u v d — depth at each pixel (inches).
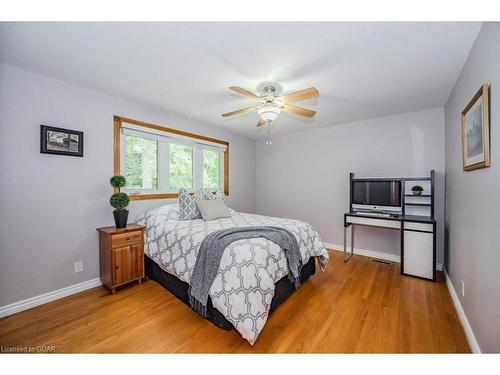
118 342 62.5
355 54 68.7
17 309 76.8
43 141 82.5
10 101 76.3
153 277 103.1
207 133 150.9
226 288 64.5
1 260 74.7
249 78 84.7
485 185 56.2
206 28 57.8
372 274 111.8
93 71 80.5
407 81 87.0
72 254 90.7
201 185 148.9
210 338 64.2
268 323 71.6
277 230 88.2
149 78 85.7
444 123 116.1
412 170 125.5
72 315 75.6
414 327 69.0
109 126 102.3
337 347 60.6
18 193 78.0
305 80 86.0
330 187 156.0
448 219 103.6
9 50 67.1
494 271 50.3
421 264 106.1
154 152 123.6
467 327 65.7
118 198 95.5
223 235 78.5
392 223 115.7
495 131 50.3
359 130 143.2
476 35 59.4
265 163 190.4
